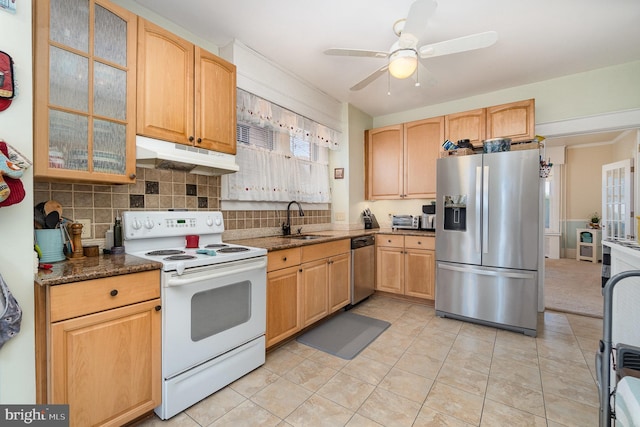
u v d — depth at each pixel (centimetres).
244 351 192
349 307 323
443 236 298
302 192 339
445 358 216
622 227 481
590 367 203
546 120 311
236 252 190
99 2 149
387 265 355
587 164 629
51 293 116
